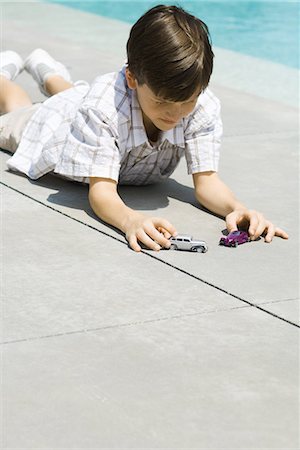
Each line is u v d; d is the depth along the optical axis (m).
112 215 3.20
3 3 8.87
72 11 8.59
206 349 2.43
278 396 2.23
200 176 3.47
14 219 3.26
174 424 2.11
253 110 5.06
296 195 3.67
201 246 3.03
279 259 3.03
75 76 5.61
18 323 2.53
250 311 2.65
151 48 3.00
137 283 2.80
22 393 2.21
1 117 4.05
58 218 3.29
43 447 2.01
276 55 7.38
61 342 2.44
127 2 9.93
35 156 3.71
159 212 3.41
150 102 3.08
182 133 3.43
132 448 2.02
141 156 3.43
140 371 2.31
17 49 6.36
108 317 2.58
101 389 2.23
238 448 2.03
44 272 2.85
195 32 3.06
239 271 2.92
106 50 6.76
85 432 2.07
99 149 3.27
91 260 2.95
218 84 5.73
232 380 2.29
